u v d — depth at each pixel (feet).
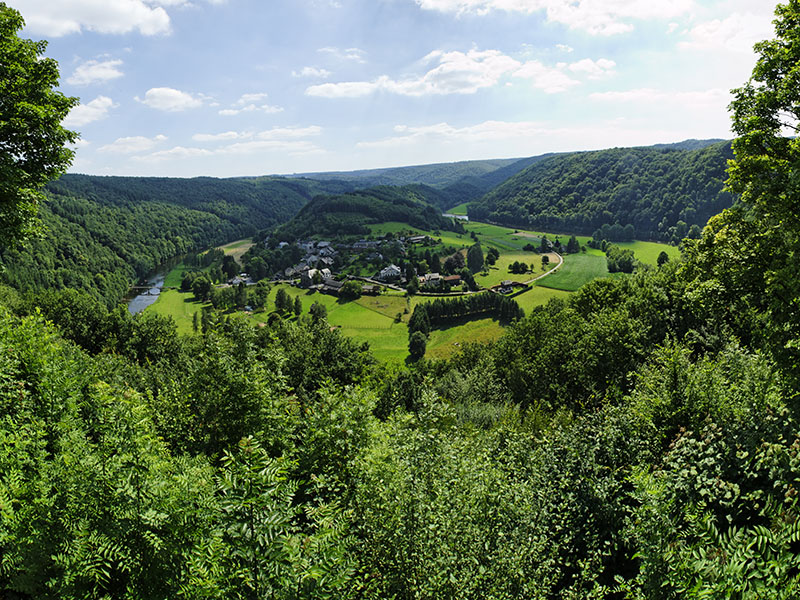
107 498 21.61
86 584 20.21
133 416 30.78
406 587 21.52
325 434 36.24
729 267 63.21
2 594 20.07
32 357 41.34
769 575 14.92
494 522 26.89
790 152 55.72
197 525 20.33
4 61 59.36
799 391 37.22
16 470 23.75
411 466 27.71
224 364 45.34
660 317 107.96
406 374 147.64
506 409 85.35
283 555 15.99
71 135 65.21
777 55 54.90
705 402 41.57
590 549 33.19
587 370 98.78
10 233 61.62
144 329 209.46
